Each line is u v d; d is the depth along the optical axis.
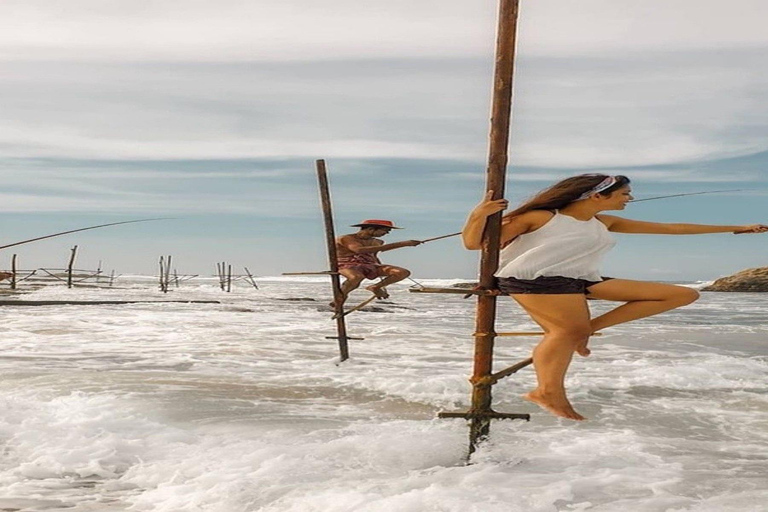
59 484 5.36
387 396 8.75
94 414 7.14
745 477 5.54
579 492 5.15
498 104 5.43
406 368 11.20
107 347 13.52
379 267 12.83
